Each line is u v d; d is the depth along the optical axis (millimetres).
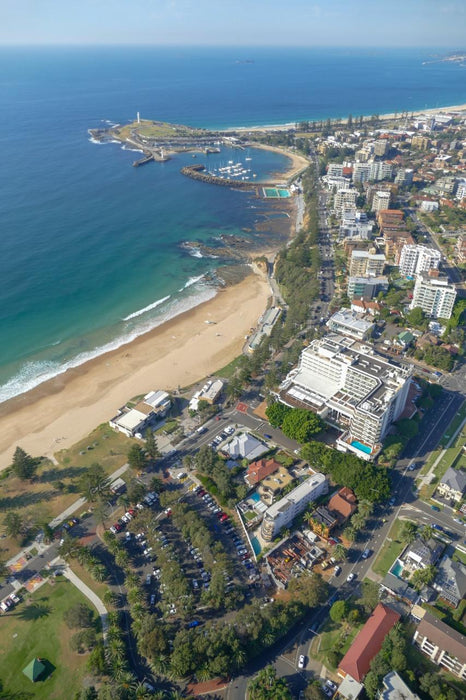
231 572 185750
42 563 197750
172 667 155750
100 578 187000
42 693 154375
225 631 162375
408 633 166250
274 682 151000
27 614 178500
